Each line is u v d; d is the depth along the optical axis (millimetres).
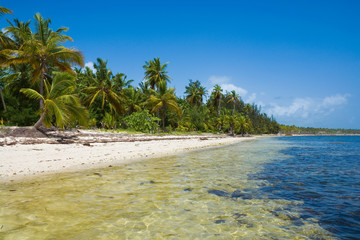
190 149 17688
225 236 3211
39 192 4945
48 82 21875
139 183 6051
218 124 67438
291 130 149875
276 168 9297
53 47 18688
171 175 7230
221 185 6102
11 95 23062
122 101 37062
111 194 4996
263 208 4395
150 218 3756
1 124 19891
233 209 4301
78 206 4180
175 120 48562
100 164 8961
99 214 3848
